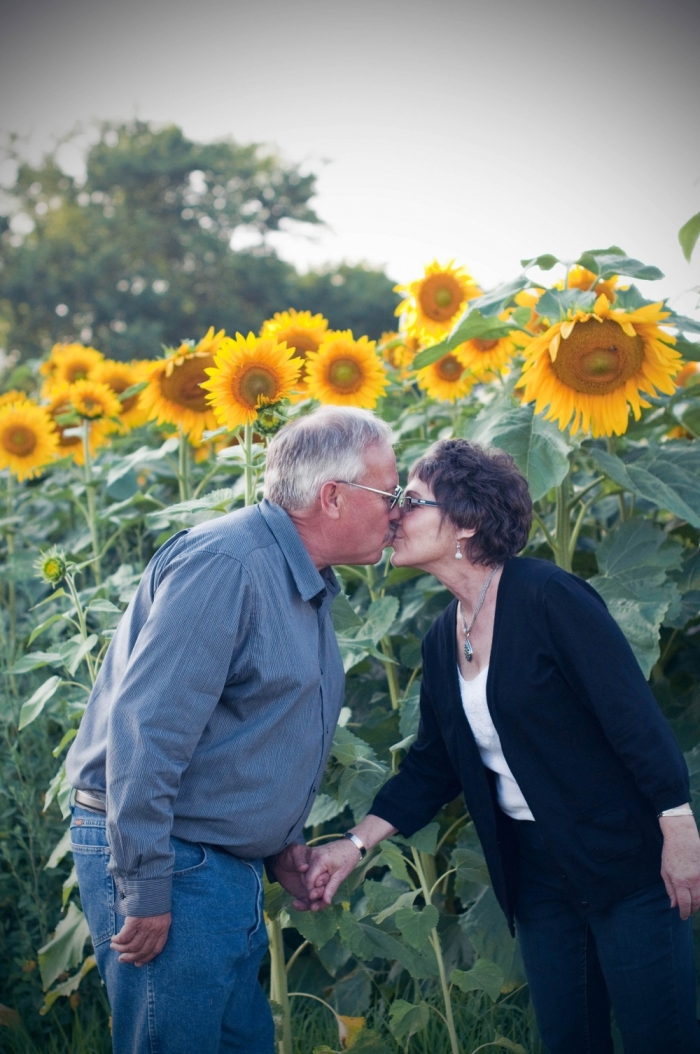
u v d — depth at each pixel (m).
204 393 2.99
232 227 27.53
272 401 2.48
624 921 2.07
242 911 1.94
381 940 2.31
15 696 3.58
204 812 1.91
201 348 2.95
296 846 2.24
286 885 2.25
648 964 2.06
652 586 2.71
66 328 24.72
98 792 1.99
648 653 2.56
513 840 2.28
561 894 2.23
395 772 2.62
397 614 3.28
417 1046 2.65
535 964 2.27
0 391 10.66
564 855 2.08
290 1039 2.47
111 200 27.52
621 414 2.62
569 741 2.08
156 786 1.79
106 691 2.06
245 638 1.92
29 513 5.12
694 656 3.29
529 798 2.10
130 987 1.90
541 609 2.07
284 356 2.48
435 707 2.30
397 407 4.38
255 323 25.72
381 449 2.10
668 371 2.56
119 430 4.25
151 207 27.11
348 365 3.02
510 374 3.37
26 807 3.22
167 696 1.81
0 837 3.28
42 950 2.78
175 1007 1.86
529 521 2.18
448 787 2.40
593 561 3.30
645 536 2.79
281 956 2.51
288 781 1.98
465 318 2.82
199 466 4.27
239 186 27.48
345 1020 2.47
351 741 2.44
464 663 2.23
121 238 25.50
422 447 3.46
